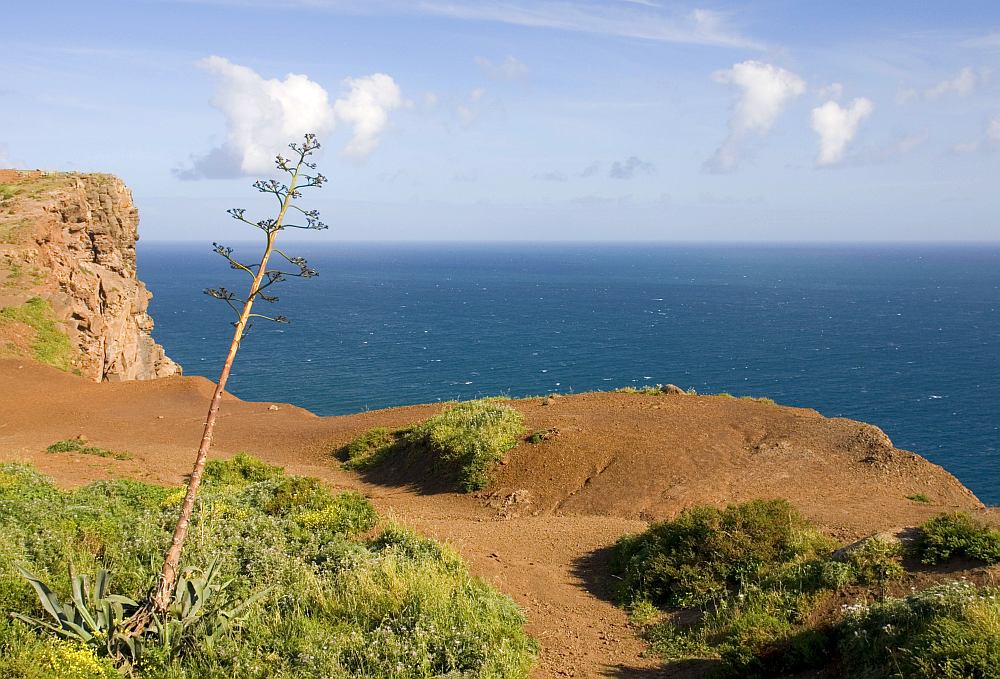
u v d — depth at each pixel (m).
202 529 13.23
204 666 8.68
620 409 29.23
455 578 12.58
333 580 12.00
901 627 8.55
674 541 14.55
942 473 20.02
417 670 9.24
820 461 21.61
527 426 27.09
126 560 11.69
